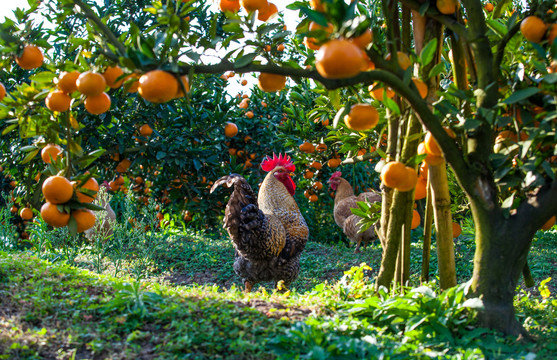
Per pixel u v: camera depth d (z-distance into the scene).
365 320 3.30
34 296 3.36
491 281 3.08
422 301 3.29
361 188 12.01
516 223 2.99
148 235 8.51
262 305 3.55
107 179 7.95
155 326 3.03
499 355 2.76
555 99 2.61
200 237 9.48
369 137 5.34
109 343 2.78
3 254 4.70
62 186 2.51
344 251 9.08
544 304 4.18
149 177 8.28
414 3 3.10
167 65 2.32
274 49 2.83
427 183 3.91
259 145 9.45
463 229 7.60
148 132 6.79
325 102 5.10
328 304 3.63
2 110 2.86
